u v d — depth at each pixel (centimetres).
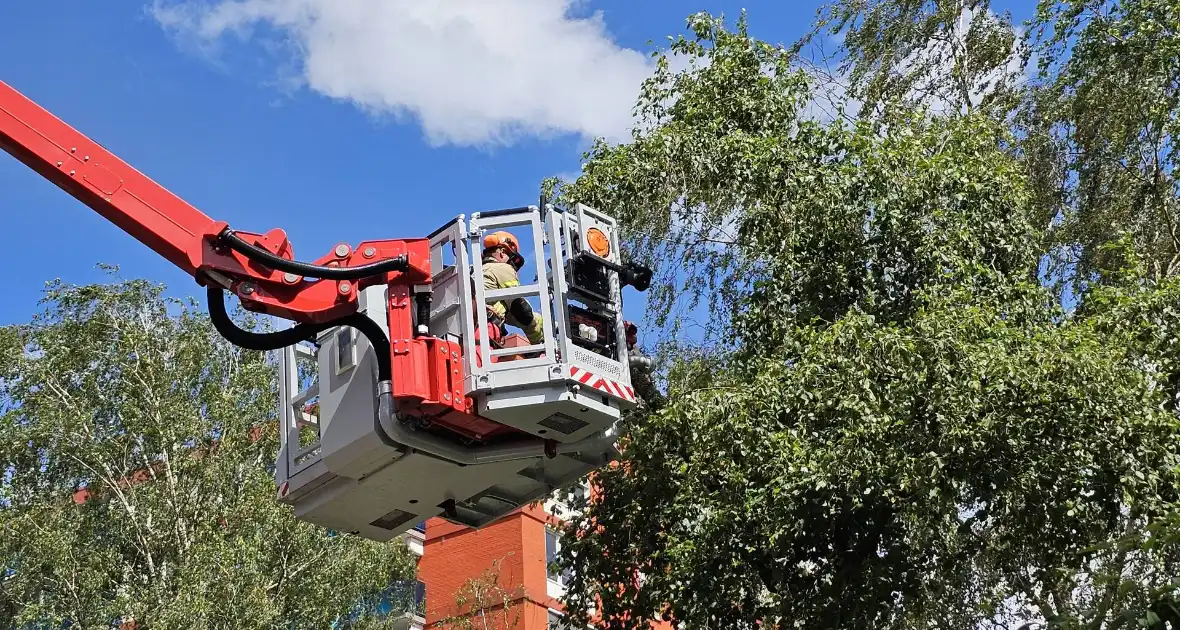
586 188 1403
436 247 959
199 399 2397
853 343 1120
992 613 1211
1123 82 1573
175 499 2230
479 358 913
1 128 938
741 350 1338
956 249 1259
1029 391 1042
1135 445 1048
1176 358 1127
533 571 2767
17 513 2219
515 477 1036
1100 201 1639
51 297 2458
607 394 918
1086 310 1305
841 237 1290
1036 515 1108
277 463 1041
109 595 2183
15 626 2145
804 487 1092
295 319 945
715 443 1145
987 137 1424
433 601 2798
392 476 973
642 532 1273
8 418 2298
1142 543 711
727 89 1477
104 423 2358
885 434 1069
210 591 2058
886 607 1187
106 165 950
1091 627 667
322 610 2159
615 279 954
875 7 1880
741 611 1234
